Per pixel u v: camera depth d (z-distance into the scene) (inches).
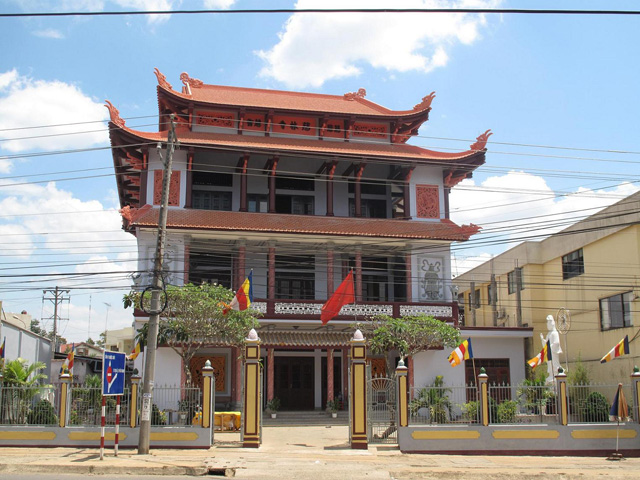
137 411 887.7
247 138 1555.1
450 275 1547.7
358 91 1860.2
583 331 1525.6
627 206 1379.2
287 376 1531.7
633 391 912.9
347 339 1414.9
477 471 717.3
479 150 1579.7
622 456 863.1
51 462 732.0
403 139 1707.7
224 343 1256.8
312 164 1669.5
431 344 1234.0
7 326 1382.9
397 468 730.8
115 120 1402.6
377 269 1642.5
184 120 1595.7
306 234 1460.4
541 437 877.8
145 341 1133.7
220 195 1615.4
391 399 996.6
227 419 1127.0
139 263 1390.3
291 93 1814.7
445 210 1598.2
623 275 1384.1
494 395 1203.9
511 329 1556.3
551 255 1658.5
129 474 690.2
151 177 1462.8
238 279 1455.5
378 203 1701.5
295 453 844.6
